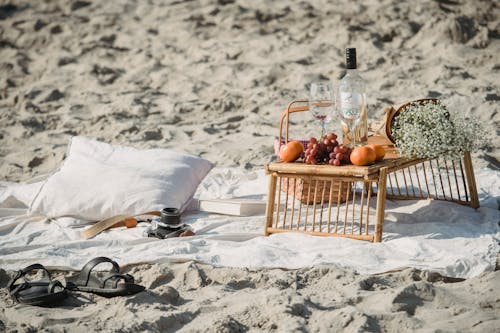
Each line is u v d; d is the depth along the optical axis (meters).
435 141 3.93
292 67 8.84
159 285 3.24
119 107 7.86
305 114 7.30
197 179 4.58
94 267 3.26
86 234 3.97
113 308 2.88
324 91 3.96
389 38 9.57
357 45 9.39
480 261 3.28
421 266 3.27
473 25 9.28
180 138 6.71
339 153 3.73
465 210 4.14
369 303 2.91
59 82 9.19
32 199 4.33
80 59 10.25
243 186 5.04
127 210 4.19
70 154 4.66
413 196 4.42
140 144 6.56
